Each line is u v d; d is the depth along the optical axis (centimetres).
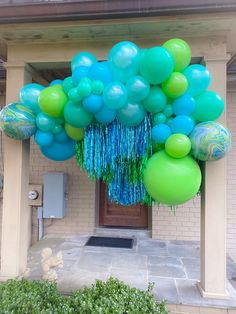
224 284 222
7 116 210
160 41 237
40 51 249
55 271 259
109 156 207
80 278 262
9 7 206
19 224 248
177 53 185
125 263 301
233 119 378
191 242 377
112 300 182
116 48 187
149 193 207
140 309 178
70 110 195
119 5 198
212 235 226
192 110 199
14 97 250
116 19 209
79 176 411
